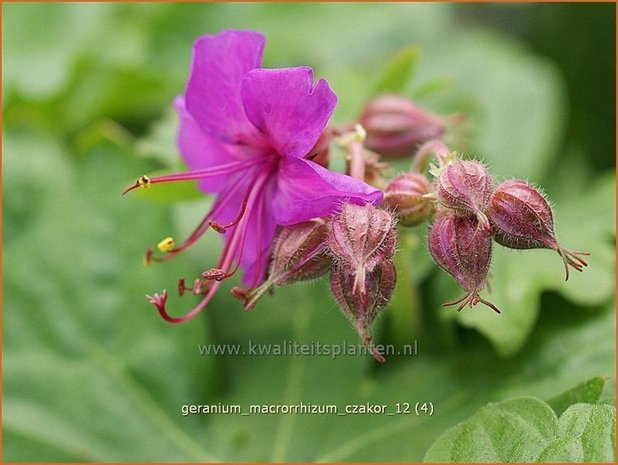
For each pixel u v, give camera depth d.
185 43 0.19
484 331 0.12
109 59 0.18
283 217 0.10
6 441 0.13
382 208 0.11
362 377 0.13
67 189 0.15
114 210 0.14
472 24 0.20
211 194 0.12
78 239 0.14
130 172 0.14
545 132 0.16
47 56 0.19
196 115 0.11
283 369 0.14
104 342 0.14
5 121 0.17
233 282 0.14
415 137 0.13
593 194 0.15
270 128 0.11
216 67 0.11
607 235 0.14
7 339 0.14
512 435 0.10
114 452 0.13
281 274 0.10
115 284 0.14
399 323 0.13
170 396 0.14
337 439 0.13
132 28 0.19
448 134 0.14
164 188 0.13
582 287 0.13
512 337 0.12
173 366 0.14
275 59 0.18
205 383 0.14
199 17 0.19
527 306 0.13
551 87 0.17
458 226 0.10
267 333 0.14
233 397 0.14
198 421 0.13
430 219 0.11
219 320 0.14
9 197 0.15
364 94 0.16
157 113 0.18
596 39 0.18
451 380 0.13
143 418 0.14
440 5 0.19
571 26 0.18
